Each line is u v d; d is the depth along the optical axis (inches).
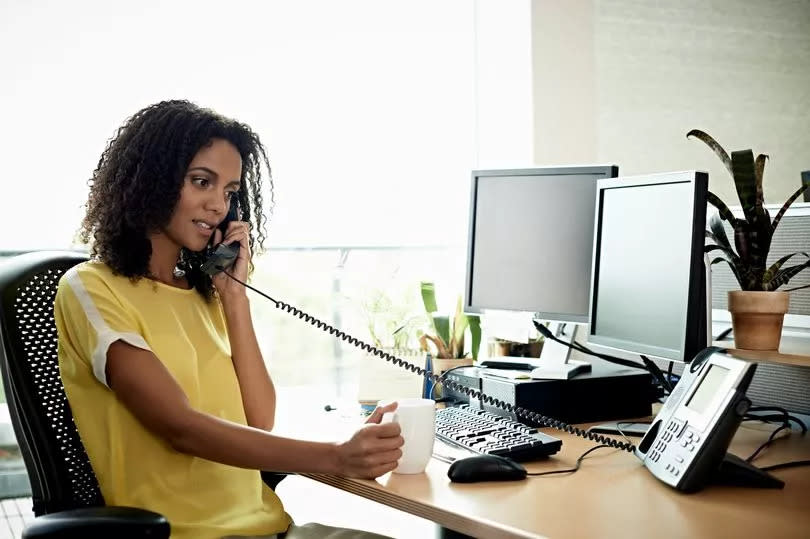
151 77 234.1
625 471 51.8
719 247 59.1
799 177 154.9
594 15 129.7
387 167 271.9
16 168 230.5
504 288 78.6
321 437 63.0
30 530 40.1
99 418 52.6
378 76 275.9
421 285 88.8
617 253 65.1
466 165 136.6
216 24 261.0
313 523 57.7
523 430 57.9
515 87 126.9
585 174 73.6
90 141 173.9
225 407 58.7
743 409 45.0
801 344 62.3
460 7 135.4
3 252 138.6
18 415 52.2
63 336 52.9
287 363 211.3
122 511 41.4
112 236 54.9
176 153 56.0
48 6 247.9
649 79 135.9
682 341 55.4
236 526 52.9
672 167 139.9
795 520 41.1
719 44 144.4
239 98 156.2
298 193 295.4
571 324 75.4
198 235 57.8
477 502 44.7
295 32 291.4
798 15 152.7
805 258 68.7
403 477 50.7
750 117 149.5
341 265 146.9
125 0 247.6
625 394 69.6
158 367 50.9
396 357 77.1
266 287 210.5
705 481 46.3
